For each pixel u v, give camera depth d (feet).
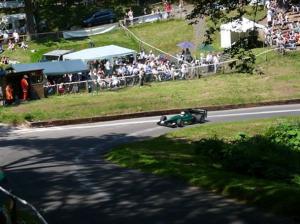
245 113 108.99
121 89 133.80
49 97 127.24
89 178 49.73
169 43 186.50
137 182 45.47
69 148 78.79
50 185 48.16
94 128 99.86
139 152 66.69
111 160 62.28
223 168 53.06
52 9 224.53
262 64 142.92
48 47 183.52
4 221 26.81
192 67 144.05
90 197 42.04
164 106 114.11
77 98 123.03
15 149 79.66
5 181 30.71
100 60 151.43
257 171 50.11
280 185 39.27
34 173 56.18
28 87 124.16
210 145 63.41
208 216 34.47
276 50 149.28
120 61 153.69
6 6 218.38
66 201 41.47
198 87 129.39
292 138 72.79
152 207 37.58
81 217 36.96
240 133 78.69
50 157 70.44
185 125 98.02
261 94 121.60
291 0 62.49
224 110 114.42
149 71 143.43
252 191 37.45
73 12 223.51
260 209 34.71
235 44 61.52
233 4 57.93
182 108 113.09
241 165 51.55
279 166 52.54
